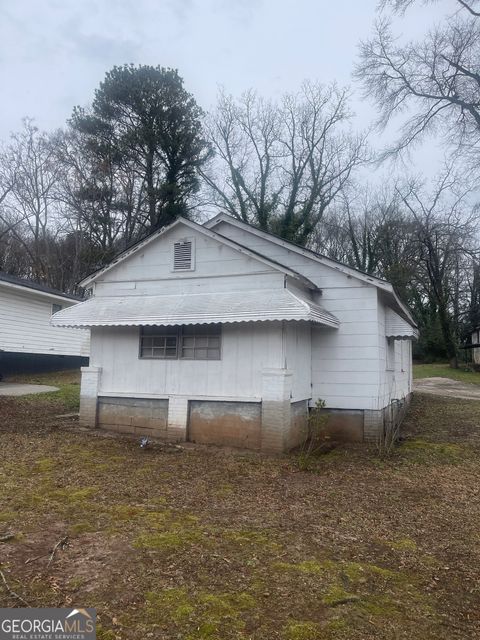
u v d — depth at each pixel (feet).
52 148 104.78
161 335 34.14
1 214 103.86
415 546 16.66
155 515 18.31
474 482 25.62
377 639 10.85
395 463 29.14
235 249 33.27
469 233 110.01
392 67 66.49
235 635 10.68
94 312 34.78
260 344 31.22
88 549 14.90
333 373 36.52
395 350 47.75
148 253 36.06
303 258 37.99
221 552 15.14
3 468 23.98
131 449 29.78
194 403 32.78
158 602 11.87
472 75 63.10
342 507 20.58
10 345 60.44
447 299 142.61
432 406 58.03
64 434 32.96
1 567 13.37
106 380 35.42
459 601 12.92
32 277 111.55
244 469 26.20
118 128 102.89
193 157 104.22
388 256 137.80
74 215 106.22
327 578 13.69
